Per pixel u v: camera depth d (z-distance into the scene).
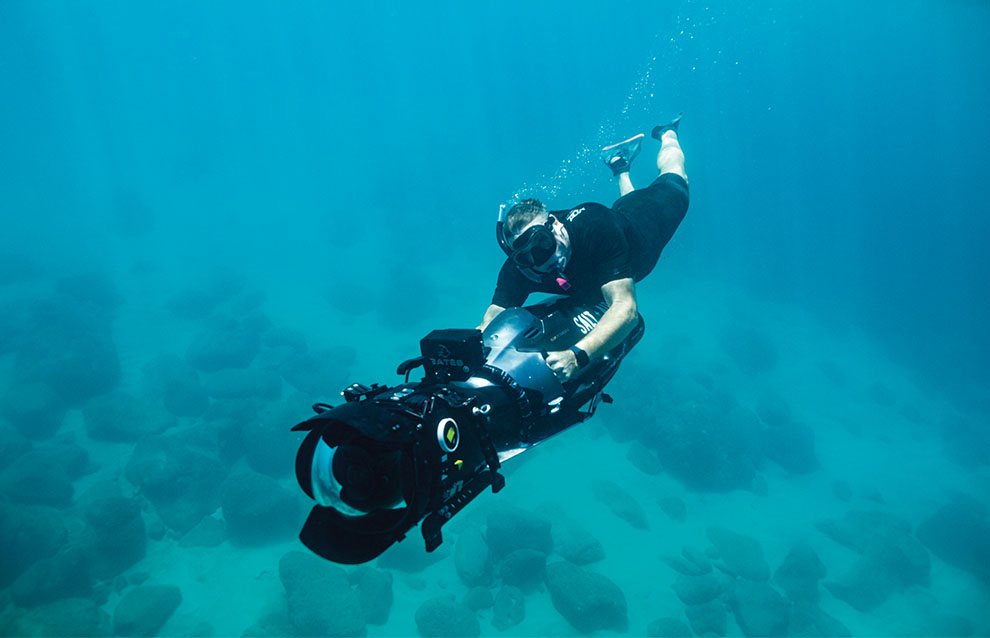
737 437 17.38
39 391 16.39
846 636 11.25
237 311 26.72
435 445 1.35
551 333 2.25
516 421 1.82
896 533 14.48
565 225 2.36
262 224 43.84
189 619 10.59
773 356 25.66
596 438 17.62
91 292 26.06
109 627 10.12
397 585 11.66
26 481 12.70
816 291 41.78
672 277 36.56
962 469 19.89
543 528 12.34
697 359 24.73
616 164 4.11
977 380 29.86
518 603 10.97
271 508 12.52
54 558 10.70
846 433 21.50
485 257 35.25
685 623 10.70
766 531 14.72
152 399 17.77
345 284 28.28
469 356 1.72
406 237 39.00
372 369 21.59
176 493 13.35
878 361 30.67
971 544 14.58
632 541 13.36
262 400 17.95
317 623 9.89
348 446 1.26
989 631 12.17
